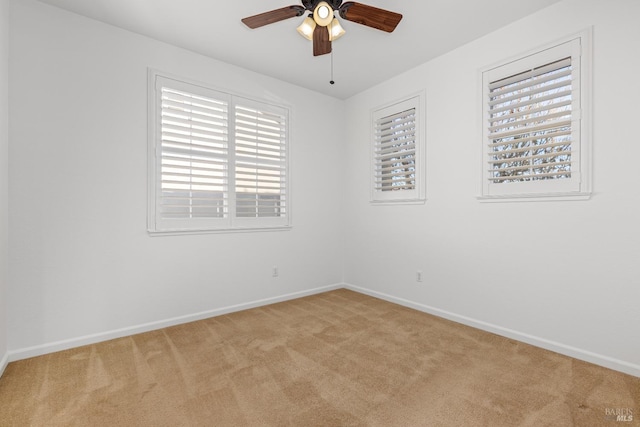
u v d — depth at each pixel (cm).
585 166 225
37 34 238
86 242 258
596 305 222
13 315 228
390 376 206
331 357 234
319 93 422
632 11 205
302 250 405
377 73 365
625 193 209
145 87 287
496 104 280
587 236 226
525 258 260
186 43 299
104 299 266
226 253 338
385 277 388
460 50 305
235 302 344
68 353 240
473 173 296
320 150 423
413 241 354
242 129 353
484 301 288
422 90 341
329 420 163
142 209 285
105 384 196
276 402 178
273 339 268
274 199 378
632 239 207
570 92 231
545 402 178
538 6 244
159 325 293
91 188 261
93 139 261
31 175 235
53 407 173
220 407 173
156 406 174
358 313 336
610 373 209
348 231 443
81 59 256
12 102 228
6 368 216
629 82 207
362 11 197
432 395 185
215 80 329
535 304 254
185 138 311
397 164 378
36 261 238
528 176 253
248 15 256
